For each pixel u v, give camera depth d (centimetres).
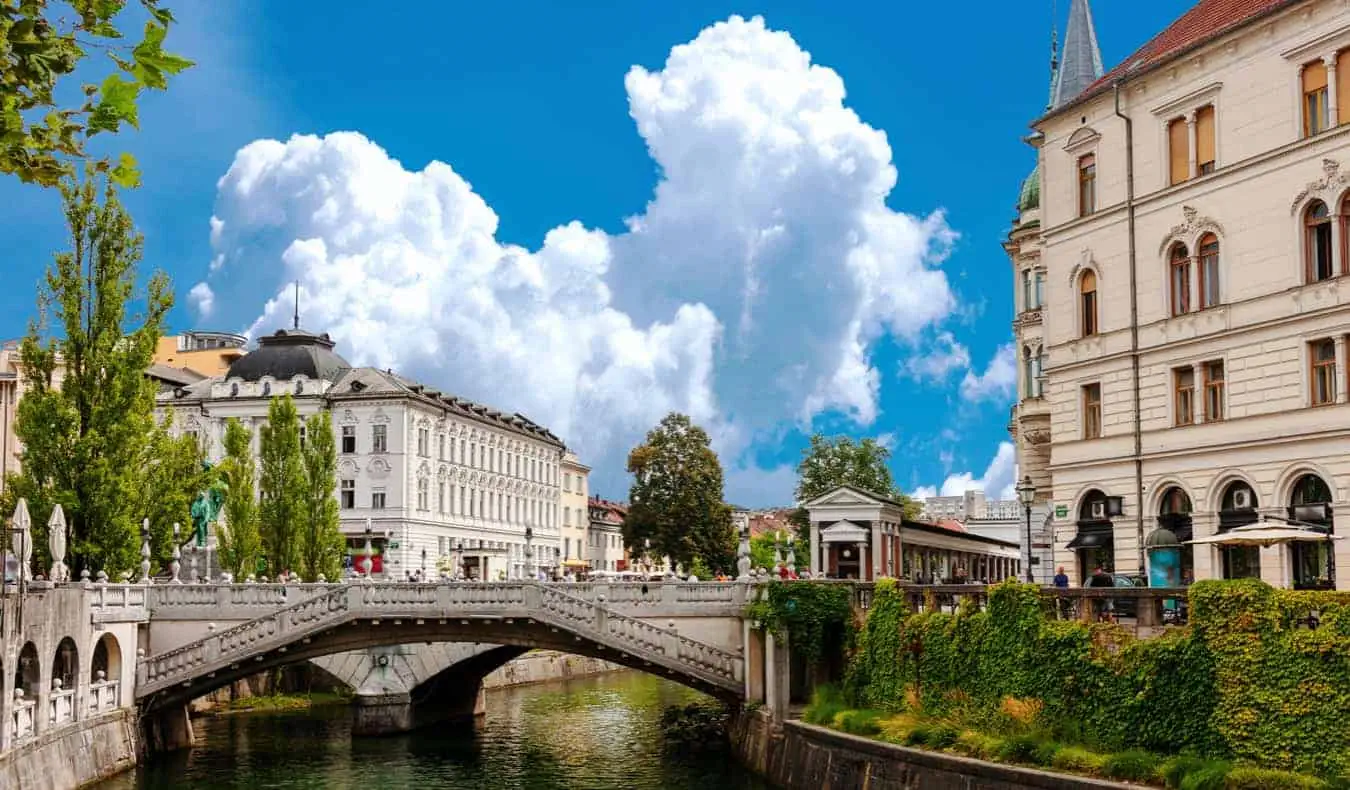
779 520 17200
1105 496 4903
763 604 4559
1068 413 5078
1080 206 5069
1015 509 14288
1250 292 4344
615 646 4656
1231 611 2948
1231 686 2925
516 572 13400
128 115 1148
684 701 7000
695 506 11700
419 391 11650
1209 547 4444
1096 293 4969
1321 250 4153
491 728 5875
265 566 7031
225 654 4700
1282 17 4269
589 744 5372
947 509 15138
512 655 5978
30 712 3919
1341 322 4034
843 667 4484
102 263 5275
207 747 5200
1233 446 4366
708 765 4800
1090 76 6606
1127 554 4759
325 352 11669
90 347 5238
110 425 5197
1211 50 4509
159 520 5472
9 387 8612
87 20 1186
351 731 5609
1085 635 3259
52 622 4059
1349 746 2717
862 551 6850
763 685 4681
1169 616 3225
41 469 5119
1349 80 4072
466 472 12200
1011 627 3481
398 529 10950
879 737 3675
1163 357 4666
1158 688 3066
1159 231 4703
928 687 3812
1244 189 4381
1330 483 4056
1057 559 5072
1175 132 4700
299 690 6838
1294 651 2830
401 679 5641
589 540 16100
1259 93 4353
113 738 4519
